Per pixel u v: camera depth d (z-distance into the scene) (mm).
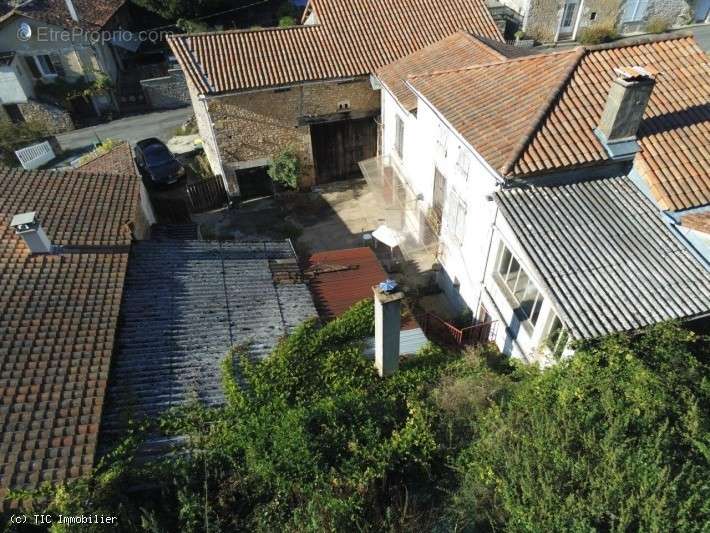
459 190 14477
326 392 9719
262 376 9836
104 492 7211
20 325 9492
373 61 21391
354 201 23062
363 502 7117
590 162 11422
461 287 15969
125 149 20688
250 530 7133
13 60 29766
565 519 6145
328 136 22922
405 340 11938
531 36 36781
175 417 8812
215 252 13977
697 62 13312
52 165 27703
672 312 9570
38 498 6957
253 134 21375
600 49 13258
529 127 11648
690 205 11117
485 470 7324
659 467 6730
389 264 19078
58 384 8594
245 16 41594
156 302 11711
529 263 10406
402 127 19047
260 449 7945
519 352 12555
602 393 8312
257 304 12281
